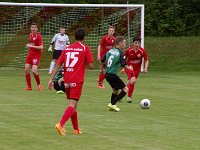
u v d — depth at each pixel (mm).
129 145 22422
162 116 31062
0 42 73438
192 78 61094
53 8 76312
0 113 31281
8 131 25328
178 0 91812
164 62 75625
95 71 70188
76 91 24422
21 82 52344
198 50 80188
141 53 39375
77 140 23344
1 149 21234
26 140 23172
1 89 45531
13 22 74312
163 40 84062
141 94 43500
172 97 41594
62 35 58375
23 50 72688
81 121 28750
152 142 23141
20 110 32625
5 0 86562
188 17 91000
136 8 70562
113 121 28875
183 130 26312
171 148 21953
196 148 22016
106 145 22344
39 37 44844
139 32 72438
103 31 76250
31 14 75062
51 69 59344
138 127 27000
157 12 90375
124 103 37375
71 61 24500
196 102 38406
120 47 33406
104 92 44469
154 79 59375
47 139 23453
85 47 24781
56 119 29156
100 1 91062
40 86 45531
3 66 70750
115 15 75500
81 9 77000
